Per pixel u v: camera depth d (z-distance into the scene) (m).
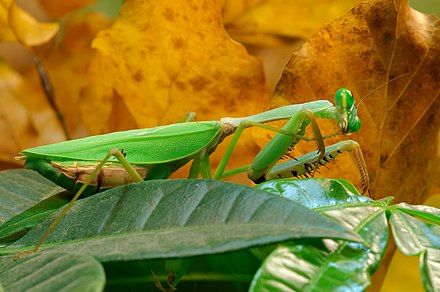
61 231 0.22
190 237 0.21
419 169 0.26
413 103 0.26
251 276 0.22
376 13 0.26
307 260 0.20
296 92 0.26
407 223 0.22
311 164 0.26
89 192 0.25
